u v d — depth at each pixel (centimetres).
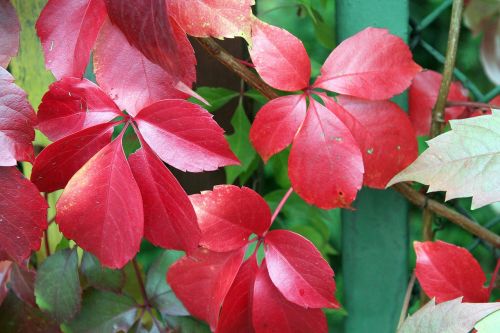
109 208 54
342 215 75
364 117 62
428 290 64
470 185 56
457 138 57
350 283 76
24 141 54
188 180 74
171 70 52
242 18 54
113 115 55
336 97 62
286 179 76
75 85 54
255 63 60
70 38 54
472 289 63
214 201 60
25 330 68
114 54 54
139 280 70
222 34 54
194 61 54
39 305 66
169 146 55
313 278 60
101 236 55
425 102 69
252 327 63
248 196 61
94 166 54
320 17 72
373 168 63
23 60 69
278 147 61
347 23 68
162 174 54
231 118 74
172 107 54
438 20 73
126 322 69
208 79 71
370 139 62
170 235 56
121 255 55
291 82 60
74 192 54
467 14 71
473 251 78
